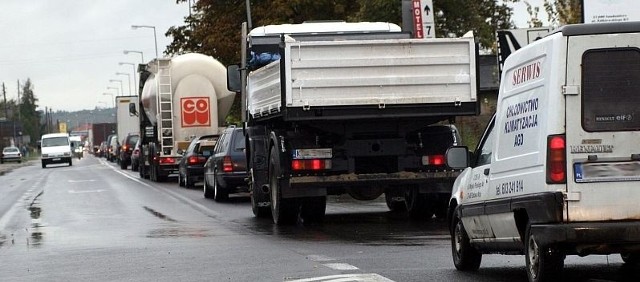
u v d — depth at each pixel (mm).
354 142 31156
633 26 15352
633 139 15352
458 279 18703
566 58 15391
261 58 37562
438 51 30109
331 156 31078
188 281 19391
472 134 61906
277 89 31109
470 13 71312
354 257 22641
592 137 15359
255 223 34000
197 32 92812
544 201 15531
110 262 23125
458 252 20031
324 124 30922
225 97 66625
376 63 29781
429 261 21656
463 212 19375
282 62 29531
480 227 18609
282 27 38062
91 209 43188
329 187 31484
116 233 31109
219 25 90875
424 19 54031
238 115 78250
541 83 15859
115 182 72188
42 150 135750
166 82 66438
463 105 30266
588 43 15359
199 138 61594
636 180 15336
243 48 39219
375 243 25844
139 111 79500
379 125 31203
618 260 20969
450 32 71500
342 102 29703
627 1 42906
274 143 31750
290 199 31797
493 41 72000
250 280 19188
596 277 18297
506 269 20219
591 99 15375
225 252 24594
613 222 15352
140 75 77750
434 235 27734
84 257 24406
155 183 69938
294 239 27641
